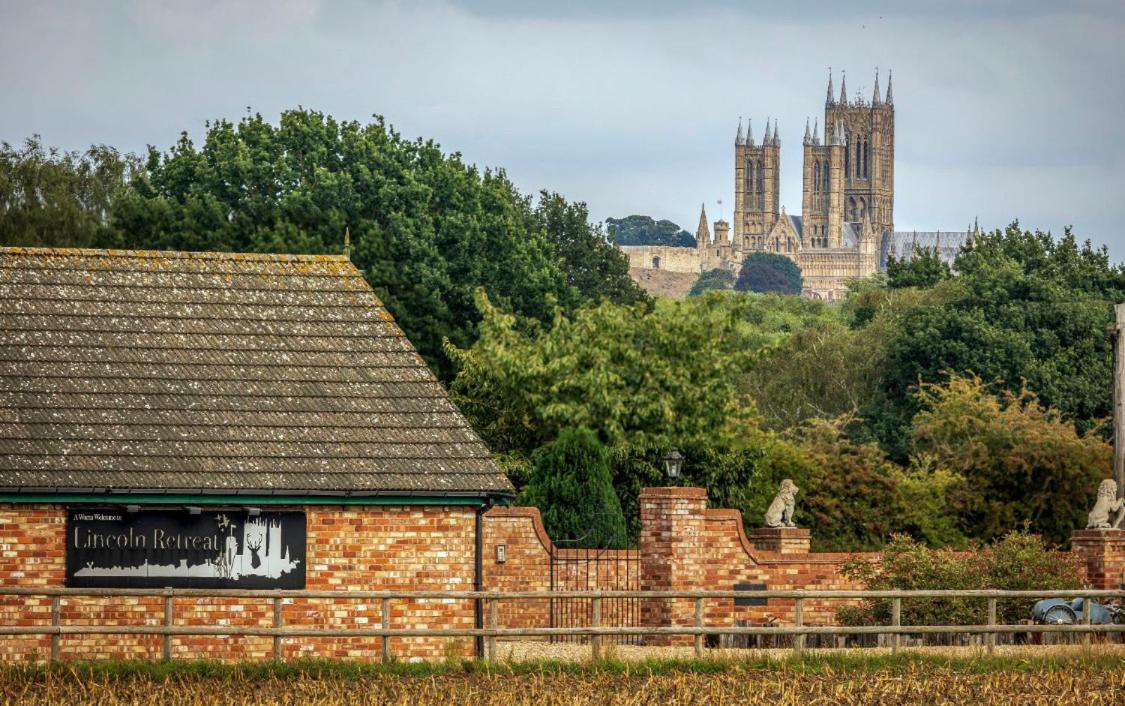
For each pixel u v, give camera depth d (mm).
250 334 118062
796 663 101938
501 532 129000
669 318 181000
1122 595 109812
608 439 170625
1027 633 116188
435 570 111250
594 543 145500
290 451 110500
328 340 119000
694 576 123688
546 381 175375
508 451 175750
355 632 100062
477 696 90250
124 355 114688
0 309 116062
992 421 196250
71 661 98938
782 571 130000
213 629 98812
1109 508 137625
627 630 102812
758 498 162625
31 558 105438
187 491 106312
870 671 100375
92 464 106500
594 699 89875
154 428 110000
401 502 110625
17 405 109562
